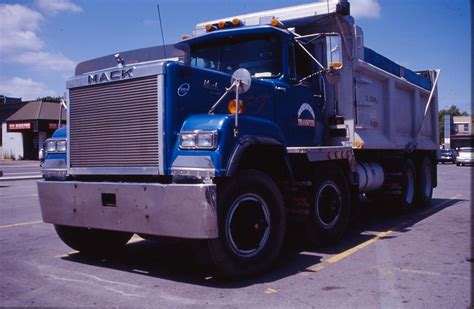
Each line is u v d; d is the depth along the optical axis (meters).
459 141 61.84
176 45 7.55
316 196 6.79
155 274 5.61
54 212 5.90
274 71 6.91
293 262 6.14
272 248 5.55
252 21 7.91
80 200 5.60
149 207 4.99
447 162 50.16
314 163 6.75
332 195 7.18
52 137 6.28
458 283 5.16
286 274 5.55
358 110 8.34
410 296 4.73
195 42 7.48
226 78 5.98
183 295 4.78
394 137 10.13
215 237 4.77
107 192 5.32
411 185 11.15
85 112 5.77
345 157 7.43
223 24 7.29
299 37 7.15
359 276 5.46
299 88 7.22
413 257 6.38
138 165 5.29
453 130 62.81
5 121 51.16
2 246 7.32
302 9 7.71
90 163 5.70
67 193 5.72
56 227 6.34
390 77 9.85
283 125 6.77
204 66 7.43
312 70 7.64
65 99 6.02
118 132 5.46
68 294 4.85
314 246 7.06
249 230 5.29
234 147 5.00
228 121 5.01
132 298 4.70
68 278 5.46
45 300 4.66
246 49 7.10
